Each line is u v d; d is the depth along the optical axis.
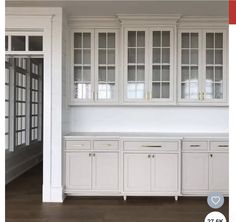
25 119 6.71
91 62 4.63
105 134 4.62
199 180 4.35
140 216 3.67
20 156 6.35
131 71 4.63
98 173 4.39
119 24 4.62
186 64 4.62
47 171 4.29
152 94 4.58
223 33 4.57
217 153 4.36
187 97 4.63
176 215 3.71
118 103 4.61
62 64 4.34
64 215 3.71
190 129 4.88
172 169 4.32
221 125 4.86
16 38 4.80
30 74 6.81
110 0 3.95
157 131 4.90
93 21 4.62
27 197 4.54
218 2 3.99
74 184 4.40
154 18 4.49
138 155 4.33
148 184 4.32
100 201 4.32
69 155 4.40
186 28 4.59
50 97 4.28
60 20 4.24
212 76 4.64
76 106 4.93
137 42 4.60
